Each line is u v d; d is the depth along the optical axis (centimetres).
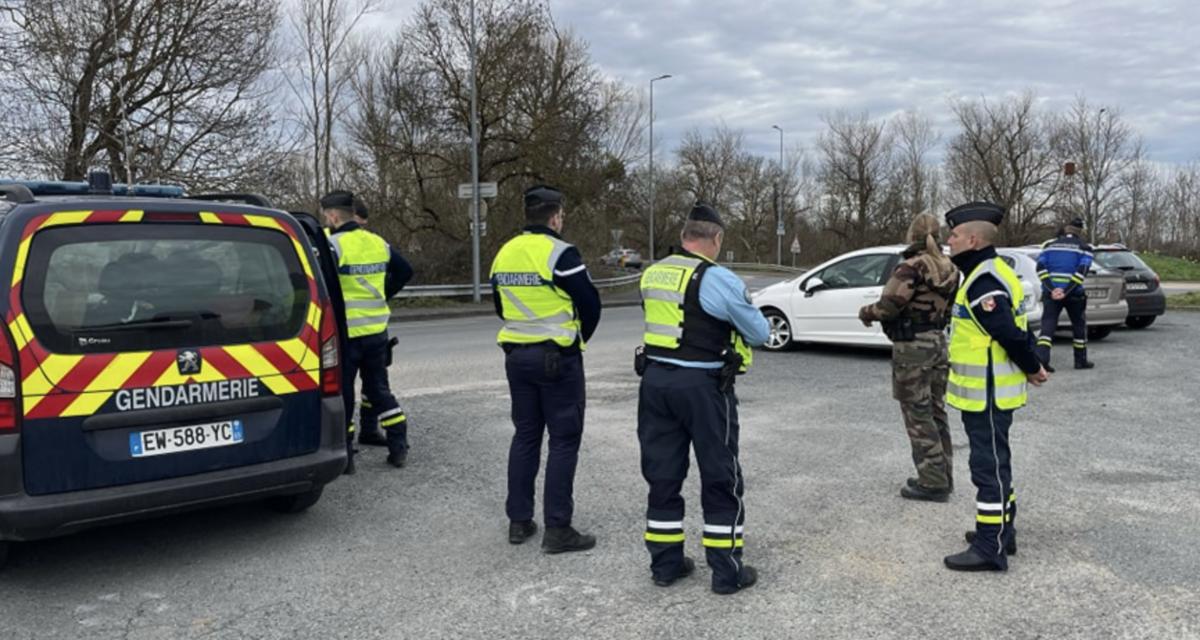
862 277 1028
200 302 400
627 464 571
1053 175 4978
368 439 632
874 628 331
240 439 409
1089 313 1127
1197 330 1300
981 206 385
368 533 450
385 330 571
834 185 6406
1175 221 5672
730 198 7050
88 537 445
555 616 348
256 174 1838
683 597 364
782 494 503
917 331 484
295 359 429
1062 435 634
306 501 468
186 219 402
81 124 1667
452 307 2153
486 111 2436
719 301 358
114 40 1633
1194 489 500
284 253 434
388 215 2444
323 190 2348
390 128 2436
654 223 5612
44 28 1592
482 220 2305
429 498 508
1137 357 1019
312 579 389
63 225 369
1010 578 377
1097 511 463
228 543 436
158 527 461
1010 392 383
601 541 433
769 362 1016
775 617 343
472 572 396
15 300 353
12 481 351
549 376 410
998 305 372
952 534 434
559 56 2489
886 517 461
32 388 354
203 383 396
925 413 485
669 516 375
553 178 2511
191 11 1725
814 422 692
